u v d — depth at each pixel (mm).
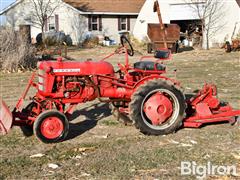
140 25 31953
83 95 7059
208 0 28969
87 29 35312
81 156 6109
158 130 7074
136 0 37938
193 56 22906
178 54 24625
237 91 11203
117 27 36688
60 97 6953
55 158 6043
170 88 7066
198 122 7480
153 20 31453
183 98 7160
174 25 25062
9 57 16203
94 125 7906
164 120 7102
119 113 7695
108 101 7250
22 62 16500
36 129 6586
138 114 6953
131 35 33312
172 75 14742
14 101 10273
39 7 34312
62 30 35250
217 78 13797
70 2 35875
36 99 7156
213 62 19266
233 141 6781
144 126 7004
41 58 18453
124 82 7281
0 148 6566
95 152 6285
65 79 6938
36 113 7035
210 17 29125
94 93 7094
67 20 35062
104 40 34469
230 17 28875
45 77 6867
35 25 34844
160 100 7039
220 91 11211
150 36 25125
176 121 7148
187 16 30188
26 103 9898
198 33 31234
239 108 9047
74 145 6648
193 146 6531
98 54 25234
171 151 6281
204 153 6191
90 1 36344
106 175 5367
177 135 7133
